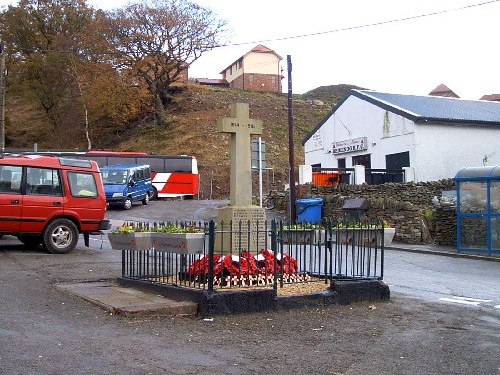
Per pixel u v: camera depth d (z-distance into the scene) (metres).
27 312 8.12
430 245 21.88
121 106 54.84
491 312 9.65
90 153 37.88
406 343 7.38
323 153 39.03
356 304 9.70
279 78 81.44
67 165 14.98
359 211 24.34
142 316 8.09
